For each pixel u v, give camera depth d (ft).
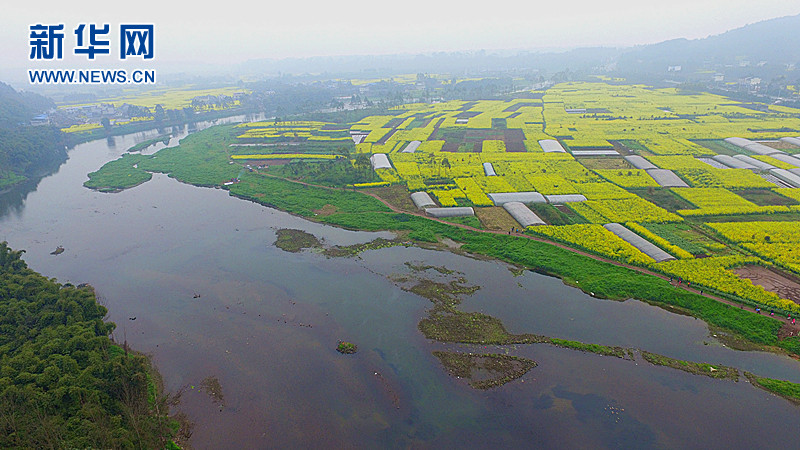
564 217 313.12
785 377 174.50
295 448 150.30
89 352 176.14
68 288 221.25
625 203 335.47
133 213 366.22
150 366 189.88
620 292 228.22
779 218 303.27
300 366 188.24
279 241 306.35
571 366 183.21
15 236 327.06
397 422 159.94
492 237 290.76
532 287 239.71
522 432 155.02
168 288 252.21
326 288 246.68
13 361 166.30
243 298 239.71
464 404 166.81
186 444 151.94
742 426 155.22
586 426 156.56
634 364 183.32
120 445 135.54
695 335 198.80
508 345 196.34
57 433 135.64
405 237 302.86
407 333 206.59
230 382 180.45
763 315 203.82
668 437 152.25
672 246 263.29
